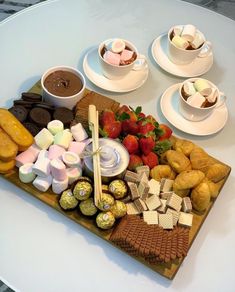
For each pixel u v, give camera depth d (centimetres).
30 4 118
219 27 83
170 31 74
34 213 58
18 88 69
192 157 62
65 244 56
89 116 61
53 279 53
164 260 52
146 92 73
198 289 54
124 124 62
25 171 58
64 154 58
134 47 71
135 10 82
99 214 56
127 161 59
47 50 75
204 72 75
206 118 70
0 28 76
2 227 56
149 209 58
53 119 63
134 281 54
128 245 54
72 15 80
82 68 73
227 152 67
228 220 60
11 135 58
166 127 65
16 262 54
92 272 54
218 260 57
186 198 59
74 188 56
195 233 58
